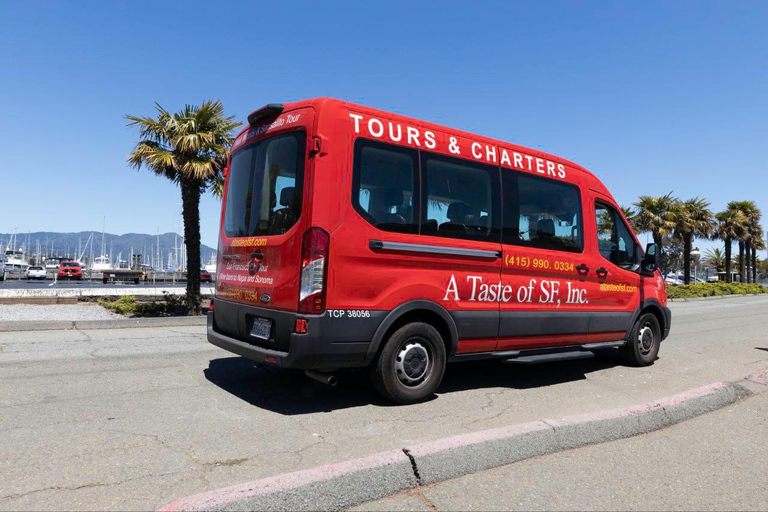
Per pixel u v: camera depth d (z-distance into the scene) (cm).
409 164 503
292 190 467
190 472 324
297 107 486
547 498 307
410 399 493
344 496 291
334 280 447
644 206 3572
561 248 627
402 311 481
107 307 1568
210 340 555
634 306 707
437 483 323
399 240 483
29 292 1959
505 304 563
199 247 1470
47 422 418
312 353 440
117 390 524
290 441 385
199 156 1403
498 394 551
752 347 951
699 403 500
